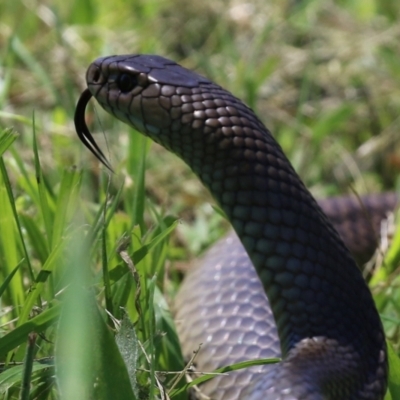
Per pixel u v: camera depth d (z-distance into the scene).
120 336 5.23
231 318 7.75
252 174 6.07
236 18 14.60
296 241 6.02
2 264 6.43
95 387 4.79
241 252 8.61
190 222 10.50
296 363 5.32
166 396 5.43
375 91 13.31
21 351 5.67
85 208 7.73
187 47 14.33
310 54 13.66
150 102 6.25
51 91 11.47
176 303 8.30
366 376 5.61
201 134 6.11
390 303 7.73
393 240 8.55
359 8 15.46
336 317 5.86
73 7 14.18
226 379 6.84
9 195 6.02
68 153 10.43
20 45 11.83
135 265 6.02
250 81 11.93
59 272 6.31
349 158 12.02
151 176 10.65
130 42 13.60
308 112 12.84
